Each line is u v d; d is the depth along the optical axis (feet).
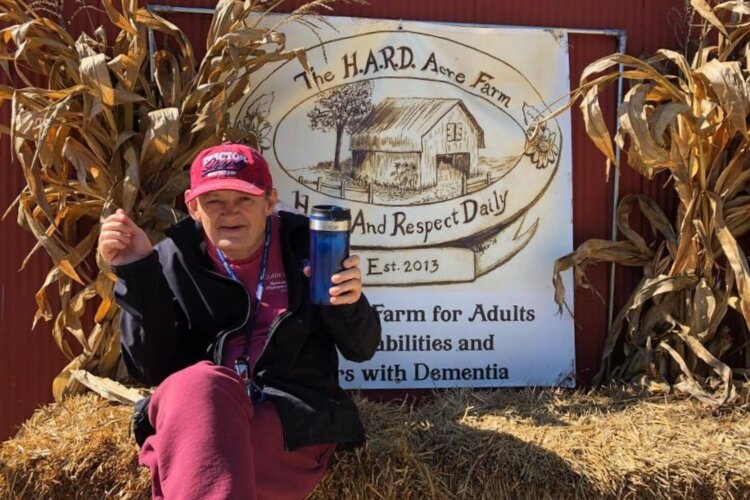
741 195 12.88
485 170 12.88
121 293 8.08
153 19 11.07
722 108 11.70
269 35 10.80
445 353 12.76
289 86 12.27
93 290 11.00
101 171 10.92
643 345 12.88
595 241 12.93
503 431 10.36
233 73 10.66
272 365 8.35
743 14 12.73
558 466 9.54
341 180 12.46
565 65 13.10
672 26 13.57
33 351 11.80
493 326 12.91
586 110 11.44
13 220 11.70
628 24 13.47
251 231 8.27
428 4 12.82
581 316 13.39
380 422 10.27
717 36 13.42
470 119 12.82
